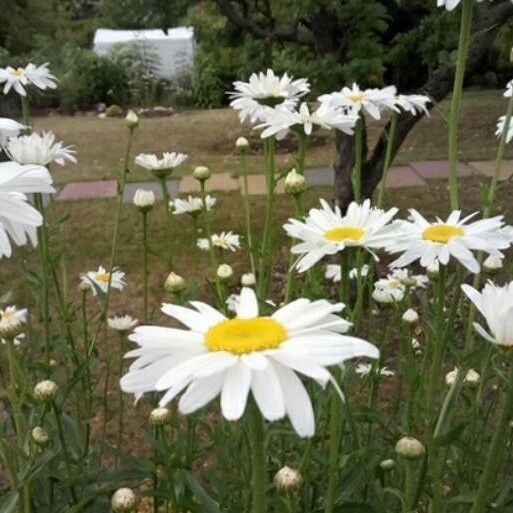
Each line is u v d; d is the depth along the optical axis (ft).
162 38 13.19
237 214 4.79
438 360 1.22
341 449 1.42
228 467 1.45
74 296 3.66
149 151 7.33
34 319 2.97
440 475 1.29
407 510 1.10
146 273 1.77
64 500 1.45
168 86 12.46
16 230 1.07
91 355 1.65
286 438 1.54
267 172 1.69
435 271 1.48
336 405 1.11
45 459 1.22
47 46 12.07
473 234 1.25
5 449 1.20
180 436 1.47
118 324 2.08
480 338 1.82
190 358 0.79
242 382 0.74
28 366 1.51
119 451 1.46
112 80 11.78
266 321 0.82
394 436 1.44
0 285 3.40
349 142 3.49
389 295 1.89
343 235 1.15
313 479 1.41
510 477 1.41
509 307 0.97
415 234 1.26
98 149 7.57
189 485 1.28
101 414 2.52
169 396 0.73
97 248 4.31
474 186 5.21
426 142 6.91
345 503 1.20
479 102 9.01
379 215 1.21
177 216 4.79
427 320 1.36
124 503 1.23
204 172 1.87
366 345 0.79
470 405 1.60
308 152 6.68
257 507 0.82
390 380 2.60
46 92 11.14
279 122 1.52
